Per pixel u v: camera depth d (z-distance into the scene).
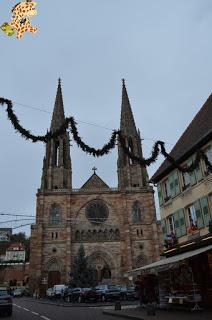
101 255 66.31
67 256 64.00
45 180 72.69
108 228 68.50
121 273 64.69
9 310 23.91
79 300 41.19
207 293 23.05
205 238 23.53
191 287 24.62
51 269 64.31
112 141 15.92
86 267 61.53
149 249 66.44
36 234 65.75
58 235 66.50
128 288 46.06
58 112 86.06
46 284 62.59
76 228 68.06
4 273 104.00
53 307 33.62
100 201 70.88
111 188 72.00
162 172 31.66
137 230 67.88
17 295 73.19
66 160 76.00
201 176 25.56
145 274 27.45
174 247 28.25
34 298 60.22
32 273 63.38
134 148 79.94
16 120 13.74
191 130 31.59
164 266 22.56
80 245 65.19
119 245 66.94
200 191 25.77
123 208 69.38
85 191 71.25
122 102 88.25
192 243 25.03
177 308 23.33
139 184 73.31
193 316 17.61
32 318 21.06
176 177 29.50
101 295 42.25
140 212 69.62
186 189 27.75
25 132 13.95
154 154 17.00
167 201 31.23
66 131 15.40
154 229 66.88
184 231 27.67
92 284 59.97
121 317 21.12
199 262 24.02
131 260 64.94
